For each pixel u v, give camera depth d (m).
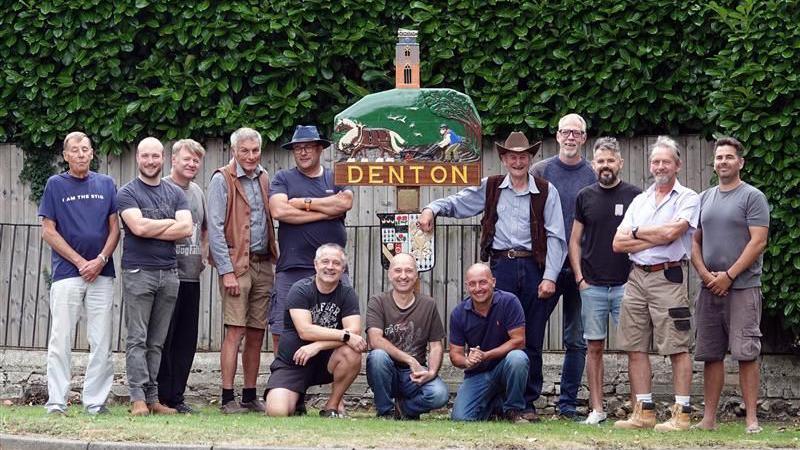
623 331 10.13
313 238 10.87
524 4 12.22
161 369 10.92
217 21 12.45
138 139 12.71
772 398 11.98
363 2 12.46
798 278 11.41
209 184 11.65
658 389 12.09
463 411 10.43
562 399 11.23
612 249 10.62
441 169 10.71
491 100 12.30
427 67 12.41
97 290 10.23
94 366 10.26
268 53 12.49
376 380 10.32
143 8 12.59
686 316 9.92
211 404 12.36
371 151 10.73
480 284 10.25
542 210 10.73
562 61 12.26
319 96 12.64
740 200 9.95
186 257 10.96
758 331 9.95
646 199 10.12
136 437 8.62
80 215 10.16
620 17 12.14
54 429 8.92
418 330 10.52
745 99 11.48
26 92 12.75
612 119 12.22
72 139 10.19
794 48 11.34
